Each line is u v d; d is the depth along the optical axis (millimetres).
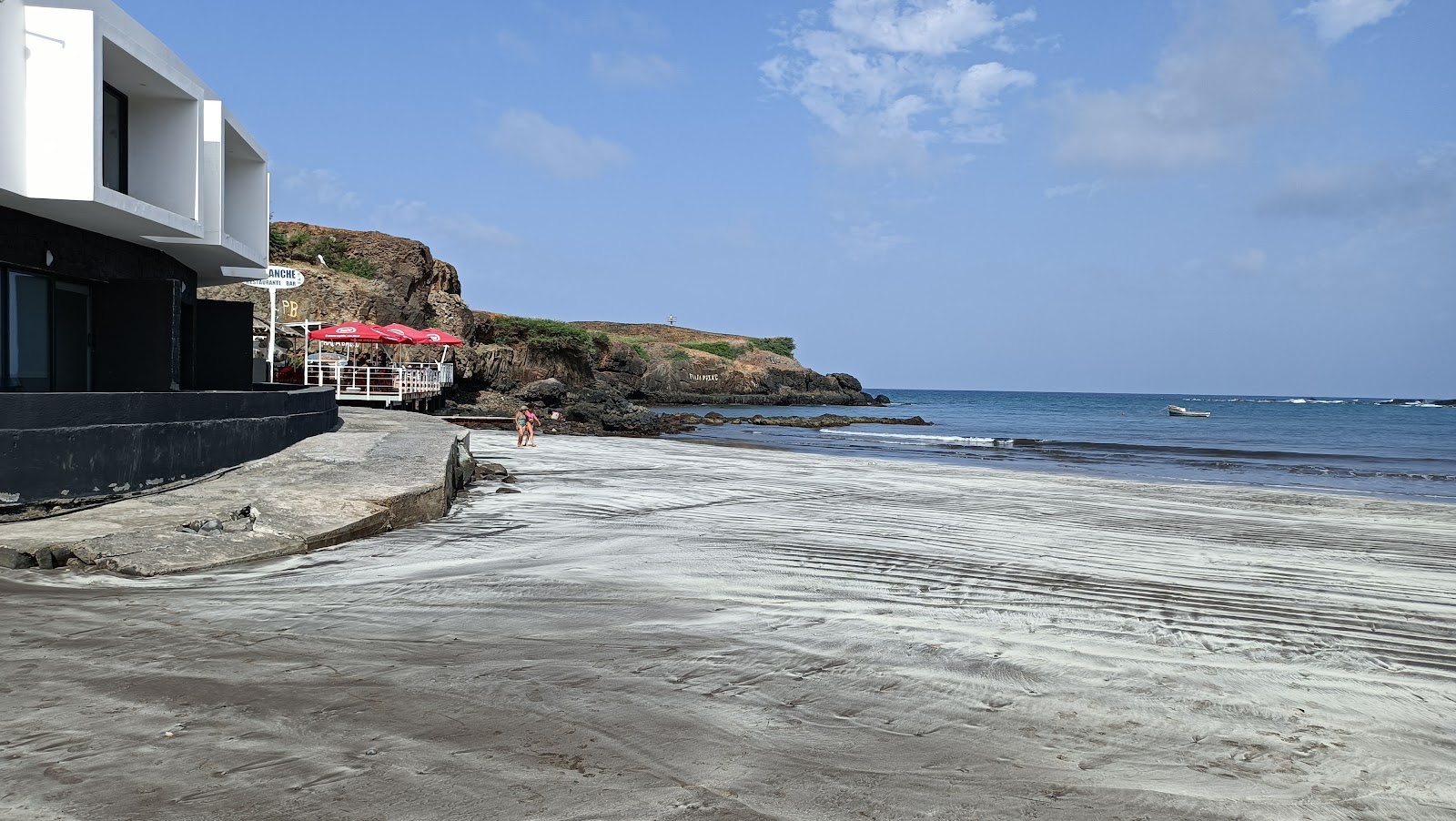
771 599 7012
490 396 53469
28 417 8961
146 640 5324
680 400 90000
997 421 66688
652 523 11281
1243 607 7336
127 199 11750
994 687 4949
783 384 99125
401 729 4004
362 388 37938
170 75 12961
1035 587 7859
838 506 13625
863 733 4176
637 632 5879
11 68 10492
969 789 3592
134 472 10031
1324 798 3629
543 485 15352
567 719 4203
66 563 7449
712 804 3365
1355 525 13062
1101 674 5281
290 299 49750
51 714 4059
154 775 3439
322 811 3189
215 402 11828
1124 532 11672
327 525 9125
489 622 6043
